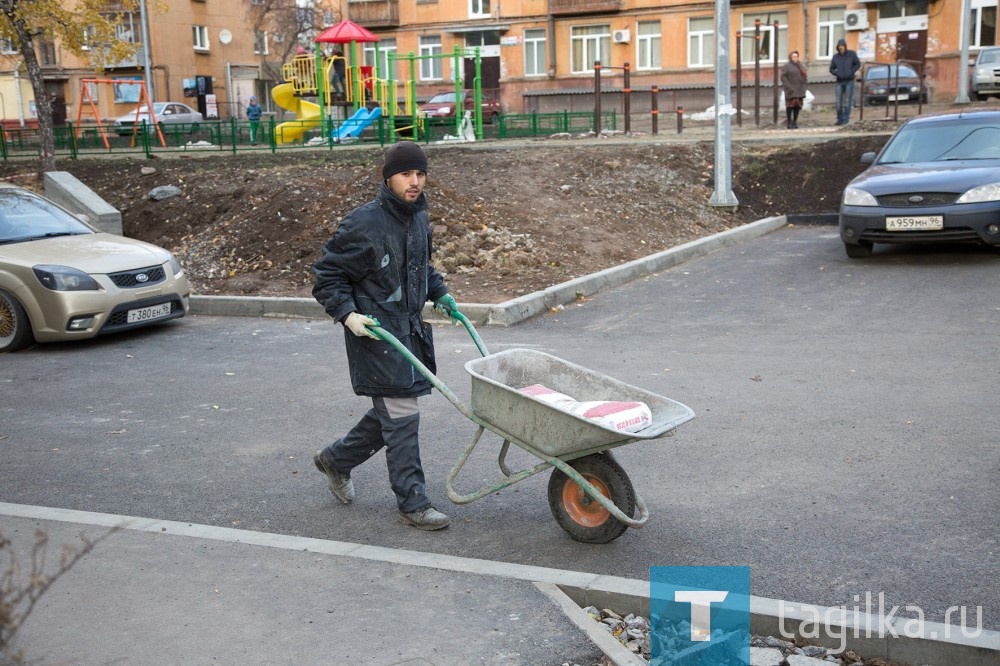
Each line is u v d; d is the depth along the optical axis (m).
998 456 5.46
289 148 22.91
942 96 38.84
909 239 11.24
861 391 6.87
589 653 3.54
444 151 20.23
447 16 46.28
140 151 22.45
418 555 4.37
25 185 17.94
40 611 3.89
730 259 12.96
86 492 5.63
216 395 7.75
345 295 4.59
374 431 5.07
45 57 49.59
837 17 40.16
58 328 9.69
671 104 42.25
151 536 4.66
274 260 12.99
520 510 5.09
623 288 11.45
